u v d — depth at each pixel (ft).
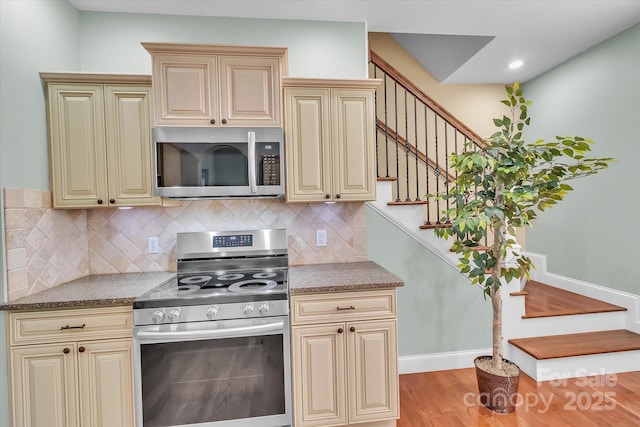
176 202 7.13
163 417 5.26
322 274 6.59
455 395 7.24
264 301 5.43
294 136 6.62
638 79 8.50
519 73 11.63
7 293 5.04
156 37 7.35
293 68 7.75
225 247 7.15
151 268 7.28
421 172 11.00
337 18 7.75
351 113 6.77
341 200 6.79
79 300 5.12
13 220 5.18
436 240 8.21
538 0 7.25
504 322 8.52
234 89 6.37
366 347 5.79
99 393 5.19
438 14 7.70
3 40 5.09
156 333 5.09
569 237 10.65
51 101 6.03
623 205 8.97
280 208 7.65
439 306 8.32
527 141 12.42
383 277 6.26
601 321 8.90
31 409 5.07
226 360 5.40
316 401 5.67
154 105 6.15
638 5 7.53
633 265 8.78
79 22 7.11
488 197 6.74
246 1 6.99
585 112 10.01
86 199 6.15
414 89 8.93
